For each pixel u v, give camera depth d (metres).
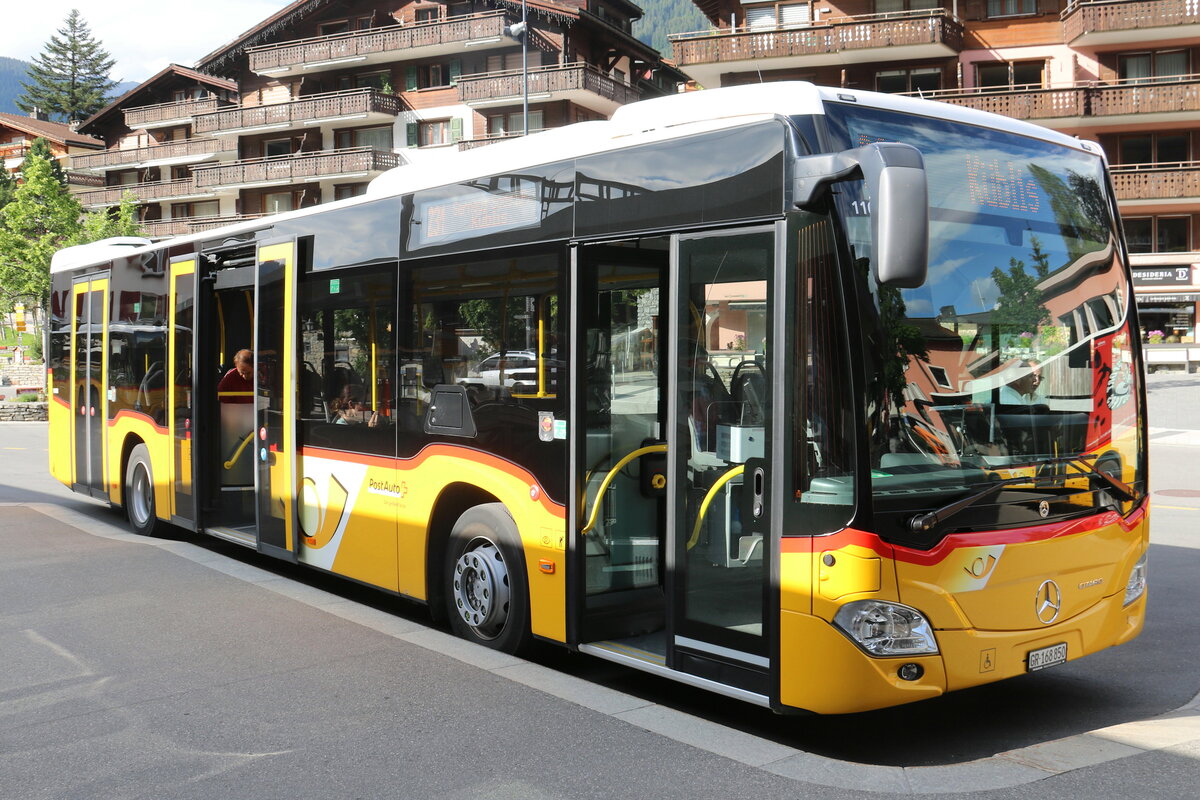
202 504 10.05
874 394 4.61
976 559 4.77
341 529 7.92
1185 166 38.19
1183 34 37.97
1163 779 4.55
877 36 39.47
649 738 5.09
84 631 7.17
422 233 7.18
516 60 50.66
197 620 7.50
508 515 6.49
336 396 8.00
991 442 4.96
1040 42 39.84
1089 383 5.40
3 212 49.12
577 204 6.00
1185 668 6.35
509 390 6.39
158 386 10.82
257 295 9.05
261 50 55.97
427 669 6.26
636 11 55.62
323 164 54.50
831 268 4.67
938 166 5.11
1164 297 39.22
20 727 5.28
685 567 5.31
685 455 5.33
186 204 65.38
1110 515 5.33
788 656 4.76
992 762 4.80
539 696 5.75
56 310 13.80
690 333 5.32
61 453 13.52
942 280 4.94
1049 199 5.46
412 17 53.41
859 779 4.57
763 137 4.99
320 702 5.64
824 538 4.64
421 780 4.57
